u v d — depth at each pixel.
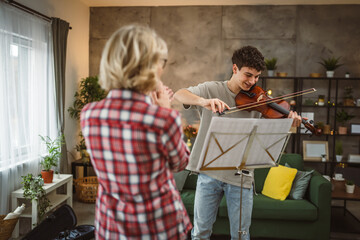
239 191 2.00
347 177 4.45
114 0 5.09
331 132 4.99
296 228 3.06
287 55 5.23
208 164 1.63
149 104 0.99
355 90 5.17
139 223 1.00
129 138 0.94
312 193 3.14
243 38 5.28
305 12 5.19
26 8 3.42
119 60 0.94
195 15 5.34
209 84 2.07
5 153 3.07
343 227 3.49
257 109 2.07
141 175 0.97
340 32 5.16
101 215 1.07
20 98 3.36
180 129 1.00
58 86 4.00
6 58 3.11
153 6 5.38
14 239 3.02
